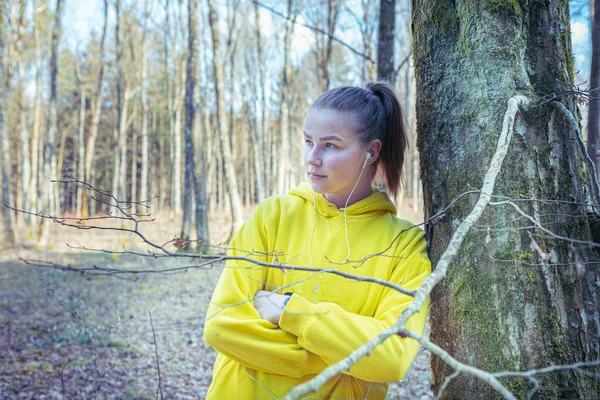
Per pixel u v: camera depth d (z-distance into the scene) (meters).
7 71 14.07
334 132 1.25
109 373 3.87
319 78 14.62
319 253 1.31
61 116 29.44
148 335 4.66
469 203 1.21
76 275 7.07
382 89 1.42
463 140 1.25
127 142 32.56
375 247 1.30
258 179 18.61
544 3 1.27
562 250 1.17
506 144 1.03
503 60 1.22
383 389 1.27
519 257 1.14
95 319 5.10
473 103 1.24
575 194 1.22
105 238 12.81
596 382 1.15
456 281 1.22
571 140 1.24
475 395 1.16
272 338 1.17
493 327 1.14
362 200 1.36
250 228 1.39
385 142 1.42
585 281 1.19
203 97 20.45
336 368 0.59
